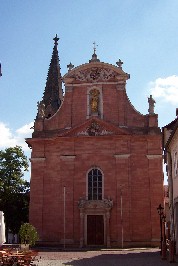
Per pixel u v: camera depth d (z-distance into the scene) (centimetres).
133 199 3950
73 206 4009
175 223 3003
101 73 4331
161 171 3981
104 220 3931
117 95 4262
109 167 4056
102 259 2653
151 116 4134
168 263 2289
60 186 4078
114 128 4116
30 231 3300
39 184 4119
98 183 4041
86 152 4122
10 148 5372
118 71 4303
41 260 2586
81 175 4075
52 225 3997
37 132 4269
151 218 3875
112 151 4091
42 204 4062
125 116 4197
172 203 3122
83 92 4316
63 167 4116
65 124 4256
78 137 4144
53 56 5694
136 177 4000
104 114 4222
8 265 2100
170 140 3031
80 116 4256
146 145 4066
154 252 3244
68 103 4316
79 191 4041
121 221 3894
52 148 4200
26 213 5431
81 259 2666
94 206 3944
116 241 3856
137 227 3878
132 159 4044
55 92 5438
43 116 4347
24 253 2170
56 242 3947
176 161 3000
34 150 4216
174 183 3056
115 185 4003
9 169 5312
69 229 3953
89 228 3941
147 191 3956
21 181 5350
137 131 4141
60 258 2748
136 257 2762
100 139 4128
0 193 5266
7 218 5369
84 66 4350
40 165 4166
